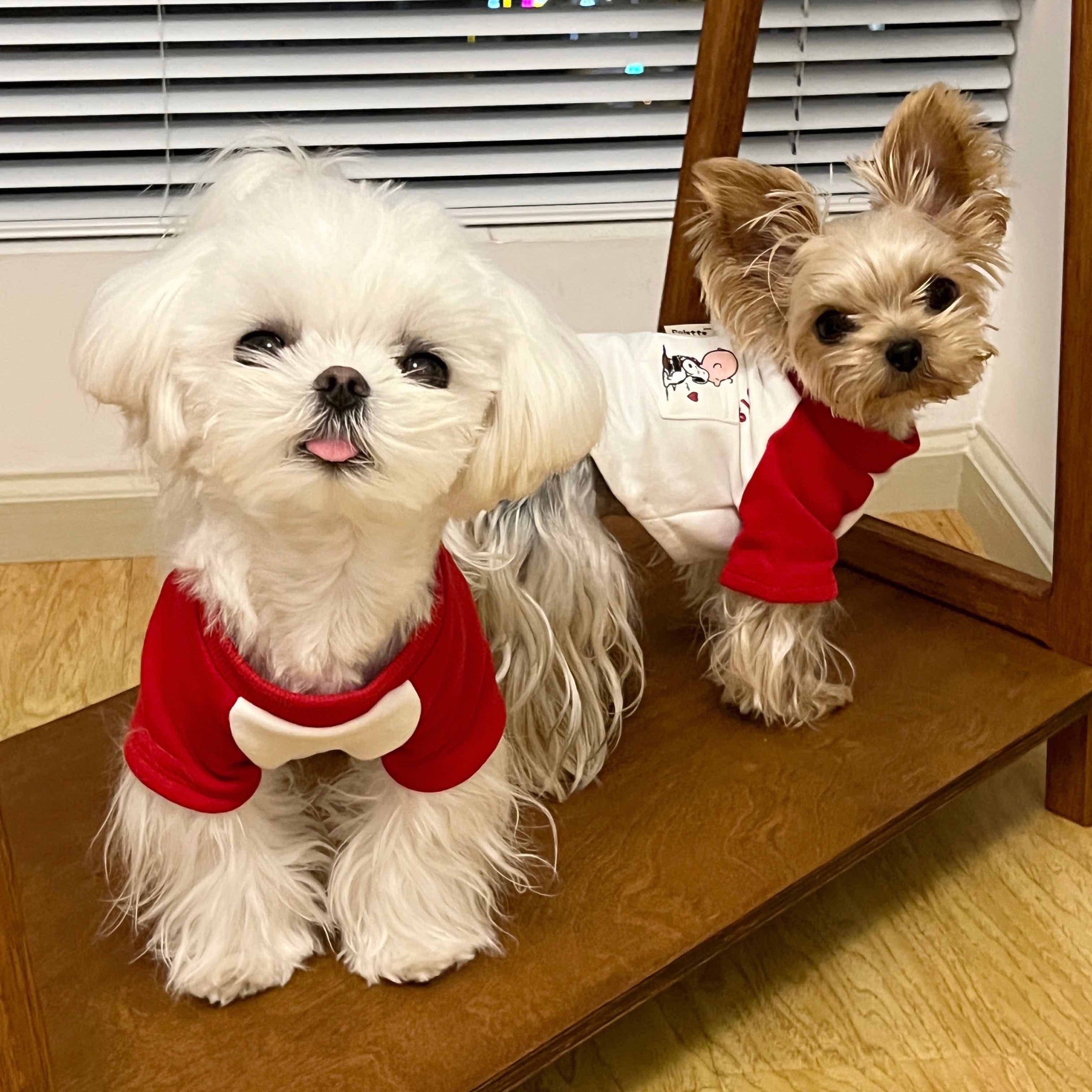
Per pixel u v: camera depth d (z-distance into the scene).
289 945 1.00
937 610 1.46
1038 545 1.73
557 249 1.85
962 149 1.20
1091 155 1.17
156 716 0.91
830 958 1.19
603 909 1.05
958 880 1.28
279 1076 0.90
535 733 1.24
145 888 1.05
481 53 1.80
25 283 1.76
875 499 1.99
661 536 1.23
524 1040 0.93
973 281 1.24
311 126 1.80
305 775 1.19
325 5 1.81
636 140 1.92
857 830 1.13
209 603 0.88
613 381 1.21
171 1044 0.93
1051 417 1.69
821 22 1.78
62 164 1.80
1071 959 1.18
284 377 0.74
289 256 0.76
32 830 1.14
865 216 1.22
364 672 0.91
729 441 1.20
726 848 1.11
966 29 1.82
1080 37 1.15
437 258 0.80
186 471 0.84
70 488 1.82
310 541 0.84
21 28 1.71
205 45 1.79
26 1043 0.73
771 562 1.20
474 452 0.85
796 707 1.28
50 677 1.60
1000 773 1.45
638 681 1.36
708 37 1.38
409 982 0.98
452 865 1.01
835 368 1.17
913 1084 1.06
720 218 1.21
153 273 0.80
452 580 0.97
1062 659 1.36
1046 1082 1.06
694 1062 1.08
